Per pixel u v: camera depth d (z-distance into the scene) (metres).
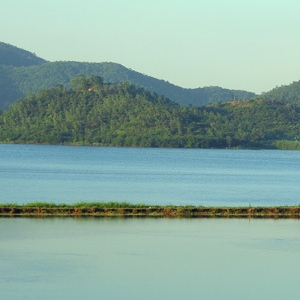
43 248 168.00
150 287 135.75
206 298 129.50
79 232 189.38
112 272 146.38
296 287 137.62
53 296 128.75
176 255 163.38
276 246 175.88
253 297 130.62
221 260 159.12
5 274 143.38
